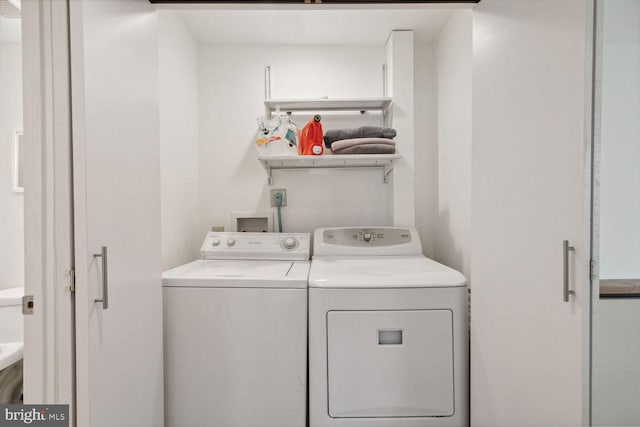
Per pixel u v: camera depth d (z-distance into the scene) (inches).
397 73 84.5
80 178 34.2
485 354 49.2
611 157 37.7
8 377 56.4
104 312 37.7
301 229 92.6
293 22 80.4
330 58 92.4
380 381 54.3
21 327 57.2
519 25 40.2
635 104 37.4
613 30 37.4
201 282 56.1
